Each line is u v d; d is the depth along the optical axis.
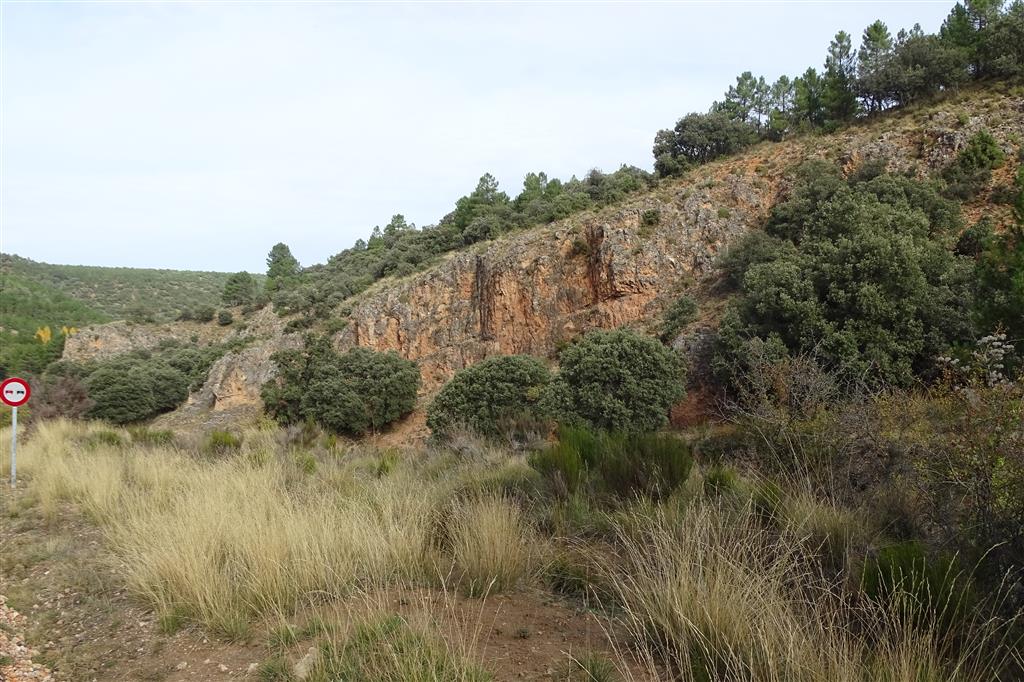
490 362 25.88
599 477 6.78
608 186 41.09
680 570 3.62
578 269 33.03
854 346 16.89
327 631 3.82
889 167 27.59
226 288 66.00
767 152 35.66
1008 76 30.50
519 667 3.27
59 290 98.81
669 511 5.18
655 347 20.77
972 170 25.17
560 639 3.67
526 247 35.16
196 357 47.22
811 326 18.17
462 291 37.44
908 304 17.09
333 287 48.31
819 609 3.25
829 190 26.73
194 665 3.88
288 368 34.97
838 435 5.86
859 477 5.46
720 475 6.13
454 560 5.11
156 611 4.75
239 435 17.73
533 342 32.72
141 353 51.56
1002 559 3.44
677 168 38.84
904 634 2.79
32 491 9.49
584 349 21.08
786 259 23.11
